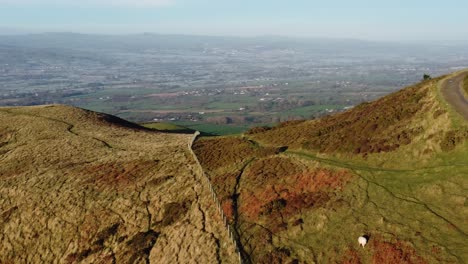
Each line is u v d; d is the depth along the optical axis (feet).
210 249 111.75
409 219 99.91
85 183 182.19
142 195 160.35
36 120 301.84
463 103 143.95
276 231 111.65
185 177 166.91
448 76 207.41
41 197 178.19
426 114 146.30
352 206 112.88
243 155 176.76
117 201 160.66
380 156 136.67
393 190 114.21
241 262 100.78
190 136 255.50
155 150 215.10
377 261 90.48
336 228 105.81
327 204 117.39
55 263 142.61
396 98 192.75
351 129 166.61
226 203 133.90
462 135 120.98
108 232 143.64
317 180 132.87
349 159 143.23
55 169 203.72
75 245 145.79
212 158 184.44
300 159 154.40
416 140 134.21
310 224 110.73
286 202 124.77
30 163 220.84
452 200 101.19
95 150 229.66
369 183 121.39
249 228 116.57
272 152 170.30
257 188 139.64
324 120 214.07
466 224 92.43
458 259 83.15
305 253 99.81
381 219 102.73
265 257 101.14
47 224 160.56
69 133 270.05
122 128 293.43
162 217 141.90
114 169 192.24
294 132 202.28
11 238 161.58
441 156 120.78
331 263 94.58
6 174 211.00
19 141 264.11
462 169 109.91
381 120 159.74
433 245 88.89
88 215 156.97
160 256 120.47
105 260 130.62
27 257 151.02
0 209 179.52
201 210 136.15
